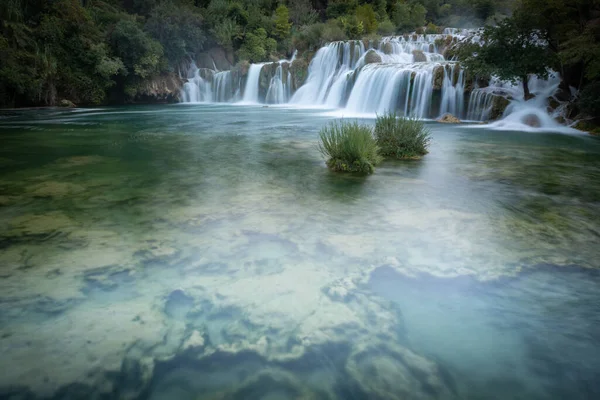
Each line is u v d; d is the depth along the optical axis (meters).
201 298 2.28
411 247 3.07
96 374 1.66
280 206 4.16
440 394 1.59
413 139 7.59
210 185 5.11
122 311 2.13
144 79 26.14
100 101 24.55
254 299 2.27
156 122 14.62
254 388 1.61
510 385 1.66
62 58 22.48
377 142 7.59
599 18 12.34
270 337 1.93
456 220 3.75
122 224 3.54
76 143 9.20
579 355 1.84
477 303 2.29
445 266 2.74
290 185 5.14
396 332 2.00
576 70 13.30
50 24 21.67
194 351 1.82
